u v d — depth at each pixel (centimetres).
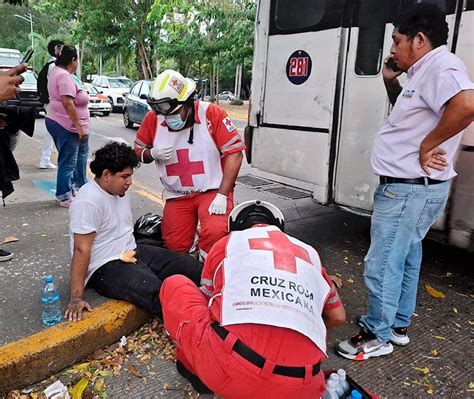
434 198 250
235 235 208
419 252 279
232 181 329
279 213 234
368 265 272
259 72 476
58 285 329
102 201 289
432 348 294
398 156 249
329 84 409
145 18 2092
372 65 380
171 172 336
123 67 4584
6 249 400
